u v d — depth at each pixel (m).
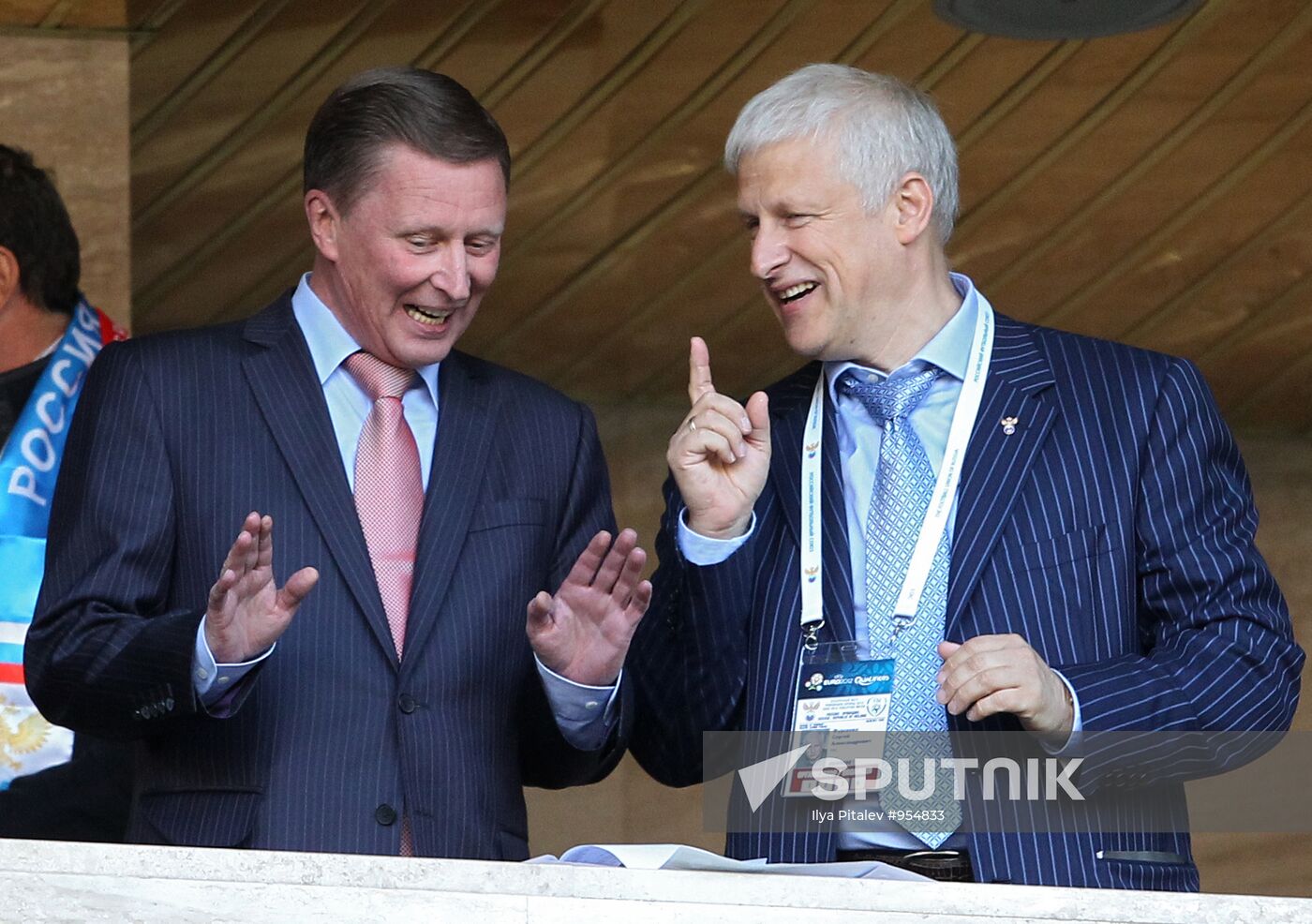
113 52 18.66
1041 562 10.03
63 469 10.33
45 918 7.15
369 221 9.88
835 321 10.42
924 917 7.32
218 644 9.05
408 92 9.95
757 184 10.46
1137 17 15.58
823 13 18.94
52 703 9.62
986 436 10.32
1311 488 23.67
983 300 10.95
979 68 19.56
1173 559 10.11
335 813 9.60
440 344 10.19
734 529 10.27
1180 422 10.34
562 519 10.73
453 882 7.30
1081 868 9.64
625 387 23.59
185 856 7.23
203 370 10.27
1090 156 20.53
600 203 21.14
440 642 9.94
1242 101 19.77
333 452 10.11
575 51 19.48
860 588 10.33
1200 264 21.86
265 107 19.70
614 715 10.20
